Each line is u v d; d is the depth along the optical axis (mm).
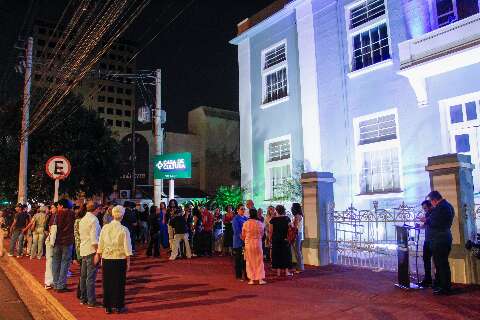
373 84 14688
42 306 8555
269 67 19438
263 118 19484
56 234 9328
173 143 38188
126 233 7371
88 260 7836
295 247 10797
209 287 9188
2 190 26781
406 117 13570
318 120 16422
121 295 7242
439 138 12617
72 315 7098
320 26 16766
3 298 9258
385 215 10961
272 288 8844
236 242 10203
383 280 9195
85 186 26578
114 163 27531
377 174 14500
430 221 7961
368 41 15250
